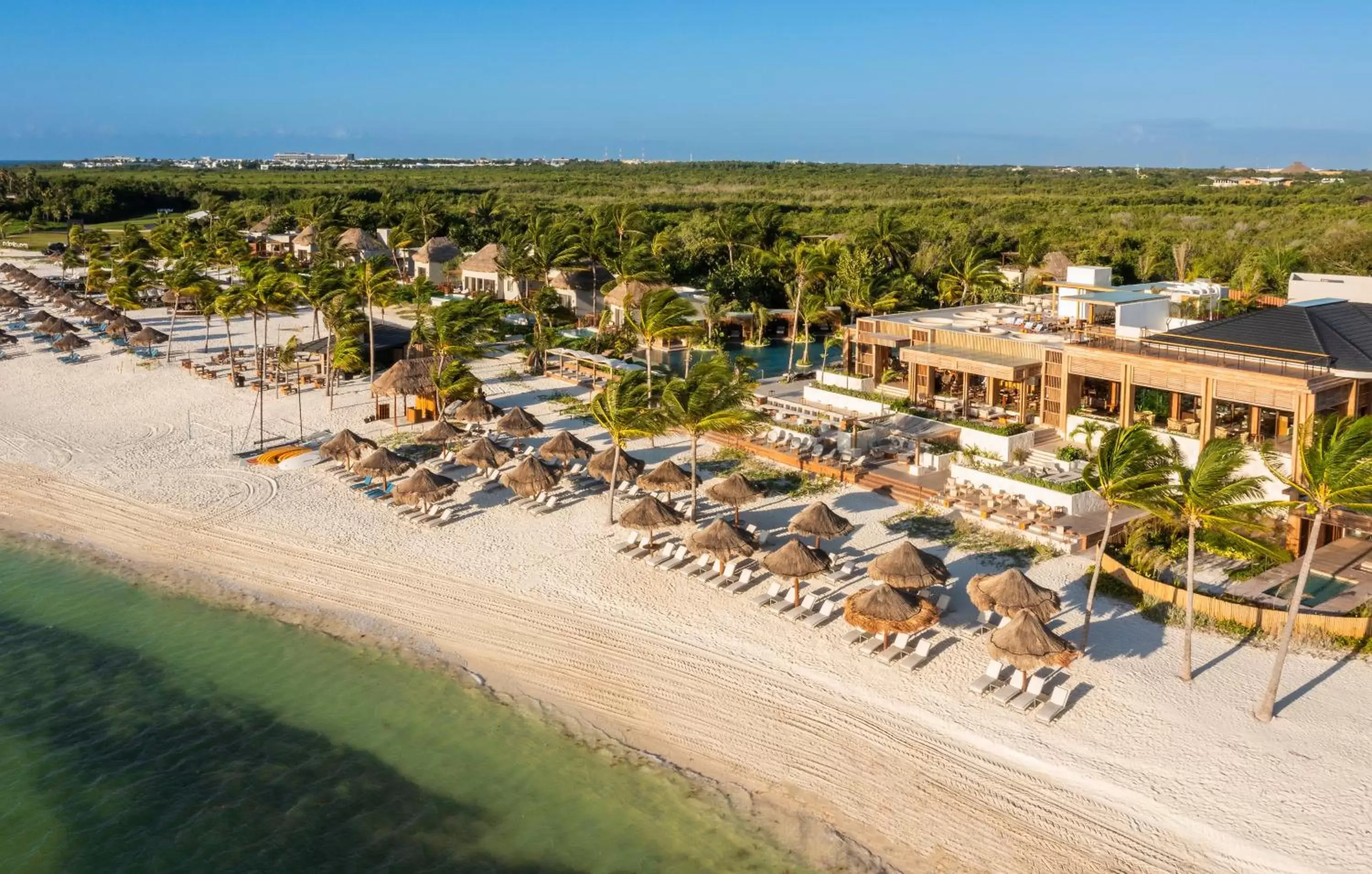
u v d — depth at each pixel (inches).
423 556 1305.4
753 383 1819.6
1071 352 1542.8
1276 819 783.1
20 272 3597.4
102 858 791.7
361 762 906.7
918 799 829.8
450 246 3796.8
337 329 2165.4
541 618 1138.7
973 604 1098.7
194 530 1407.5
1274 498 1261.1
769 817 821.9
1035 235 3376.0
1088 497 1328.7
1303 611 1051.9
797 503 1453.0
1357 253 2930.6
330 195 5999.0
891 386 1900.8
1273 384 1280.8
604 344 2455.7
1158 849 764.6
